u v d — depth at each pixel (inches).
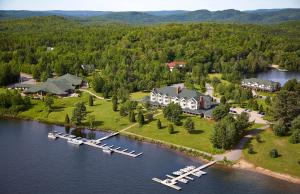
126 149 7273.6
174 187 5831.7
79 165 6569.9
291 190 5836.6
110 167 6515.8
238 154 6939.0
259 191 5782.5
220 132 7052.2
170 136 7785.4
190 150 7140.8
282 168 6441.9
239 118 7657.5
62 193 5615.2
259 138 7258.9
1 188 5723.4
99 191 5698.8
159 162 6752.0
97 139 7839.6
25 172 6254.9
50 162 6668.3
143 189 5787.4
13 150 7165.4
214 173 6348.4
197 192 5733.3
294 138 7116.1
